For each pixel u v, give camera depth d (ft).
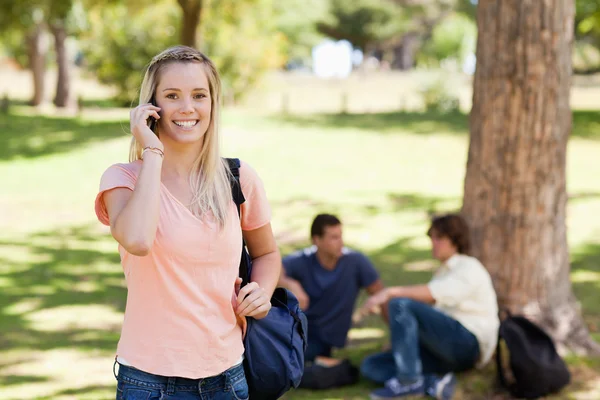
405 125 92.17
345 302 22.02
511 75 21.21
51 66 210.59
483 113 21.83
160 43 113.50
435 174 63.26
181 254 9.47
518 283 21.85
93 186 58.90
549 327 21.85
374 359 21.18
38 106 127.44
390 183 59.57
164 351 9.55
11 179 61.26
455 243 20.38
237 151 72.59
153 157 9.33
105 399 20.52
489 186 21.89
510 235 21.80
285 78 212.64
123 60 114.73
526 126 21.34
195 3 83.41
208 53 113.60
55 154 72.13
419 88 118.93
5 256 38.73
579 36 118.52
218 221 9.73
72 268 36.58
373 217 48.52
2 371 22.65
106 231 45.24
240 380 10.14
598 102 126.11
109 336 26.50
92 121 98.48
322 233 21.48
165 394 9.57
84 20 113.29
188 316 9.59
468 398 19.48
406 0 229.66
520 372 19.22
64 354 24.40
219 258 9.71
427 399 19.56
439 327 19.66
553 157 21.62
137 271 9.55
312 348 21.85
